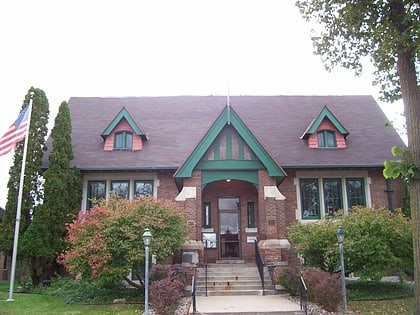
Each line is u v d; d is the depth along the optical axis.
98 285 16.33
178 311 12.99
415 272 11.34
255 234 21.86
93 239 14.59
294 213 21.39
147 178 21.66
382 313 12.75
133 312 13.12
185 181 18.66
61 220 19.16
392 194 21.89
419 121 11.76
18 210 16.44
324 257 15.55
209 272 18.08
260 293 16.28
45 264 18.89
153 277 14.98
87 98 27.12
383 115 25.89
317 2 14.52
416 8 11.67
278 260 17.78
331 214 21.47
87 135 23.56
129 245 14.52
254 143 18.97
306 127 24.55
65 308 13.78
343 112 26.06
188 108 26.08
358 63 15.50
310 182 22.11
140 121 24.80
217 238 21.95
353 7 12.95
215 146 19.16
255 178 19.00
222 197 22.53
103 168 20.89
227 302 14.34
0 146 17.30
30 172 20.06
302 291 13.38
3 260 31.66
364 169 21.95
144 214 15.39
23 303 14.47
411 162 11.54
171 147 22.61
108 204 16.20
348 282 17.94
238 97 27.39
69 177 20.06
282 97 27.62
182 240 15.98
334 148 22.77
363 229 15.45
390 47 12.42
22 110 19.23
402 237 15.06
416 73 13.20
